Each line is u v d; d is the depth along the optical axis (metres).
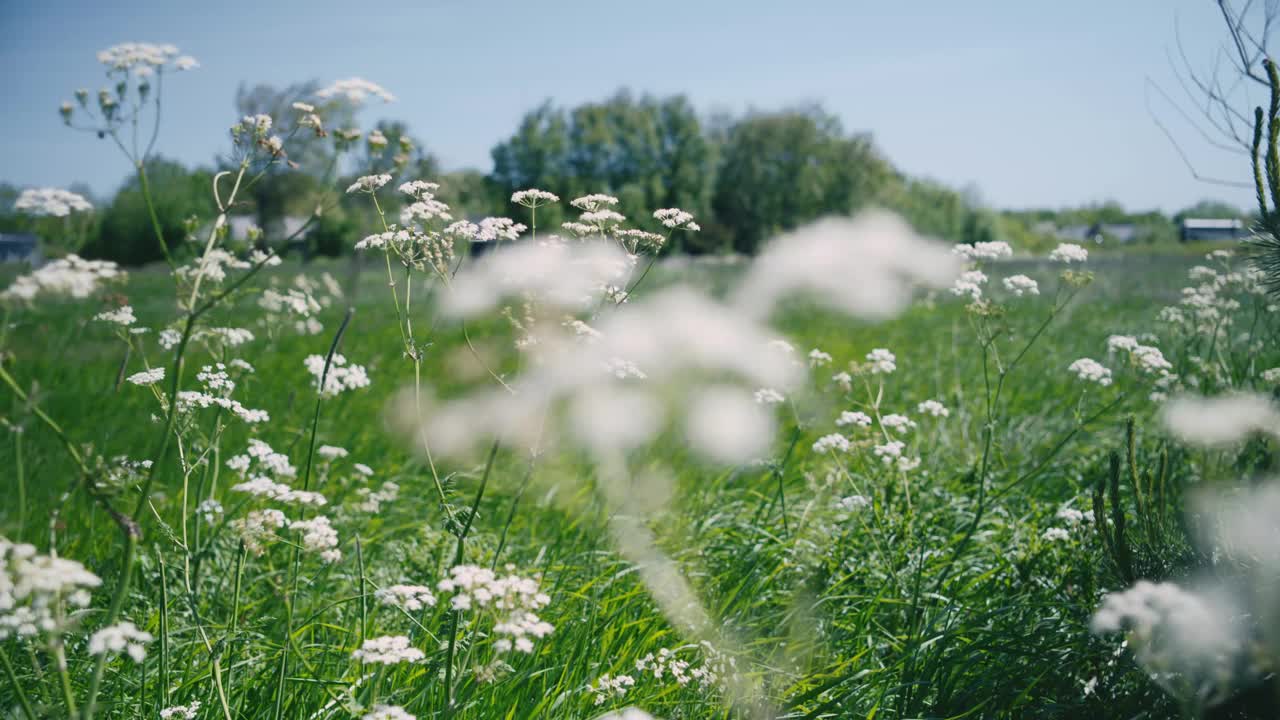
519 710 3.29
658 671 3.42
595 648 3.80
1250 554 2.87
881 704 3.54
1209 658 2.40
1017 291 4.49
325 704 3.26
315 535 2.93
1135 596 2.27
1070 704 3.23
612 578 4.43
